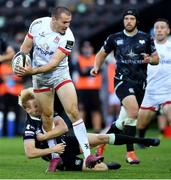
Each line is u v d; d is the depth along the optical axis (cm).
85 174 2577
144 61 2994
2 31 6606
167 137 5125
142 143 2703
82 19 6625
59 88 2705
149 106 3472
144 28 6006
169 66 3412
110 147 4141
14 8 6762
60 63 2681
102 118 5597
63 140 2692
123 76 3078
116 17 6581
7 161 3209
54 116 2750
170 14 5938
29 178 2452
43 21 2688
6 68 5300
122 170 2730
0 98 5344
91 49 5406
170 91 3422
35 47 2709
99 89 5341
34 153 2620
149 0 6638
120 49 3089
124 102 3031
